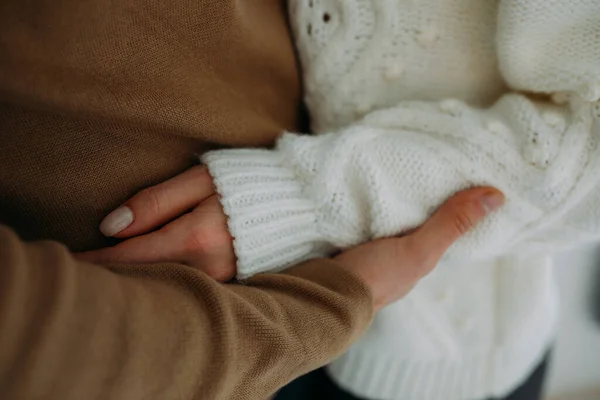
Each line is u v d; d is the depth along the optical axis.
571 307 1.02
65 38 0.43
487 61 0.54
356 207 0.52
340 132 0.53
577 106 0.51
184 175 0.49
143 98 0.45
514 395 0.76
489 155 0.51
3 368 0.35
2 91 0.42
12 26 0.42
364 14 0.53
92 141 0.46
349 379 0.72
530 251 0.58
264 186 0.50
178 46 0.47
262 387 0.45
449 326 0.68
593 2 0.48
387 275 0.52
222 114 0.49
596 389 1.11
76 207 0.47
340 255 0.53
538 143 0.51
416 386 0.71
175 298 0.42
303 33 0.56
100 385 0.37
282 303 0.46
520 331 0.69
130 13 0.44
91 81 0.44
